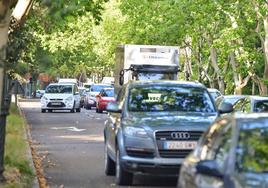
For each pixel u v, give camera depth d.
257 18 72.50
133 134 24.55
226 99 42.56
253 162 12.66
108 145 28.69
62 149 40.53
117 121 26.56
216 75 108.12
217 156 13.55
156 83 28.08
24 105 109.62
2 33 21.55
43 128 58.22
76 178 28.34
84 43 123.56
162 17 85.69
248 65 82.19
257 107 35.97
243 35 74.94
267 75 73.62
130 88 27.75
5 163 27.17
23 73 17.64
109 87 96.56
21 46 34.78
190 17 80.75
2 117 23.53
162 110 26.55
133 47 57.19
